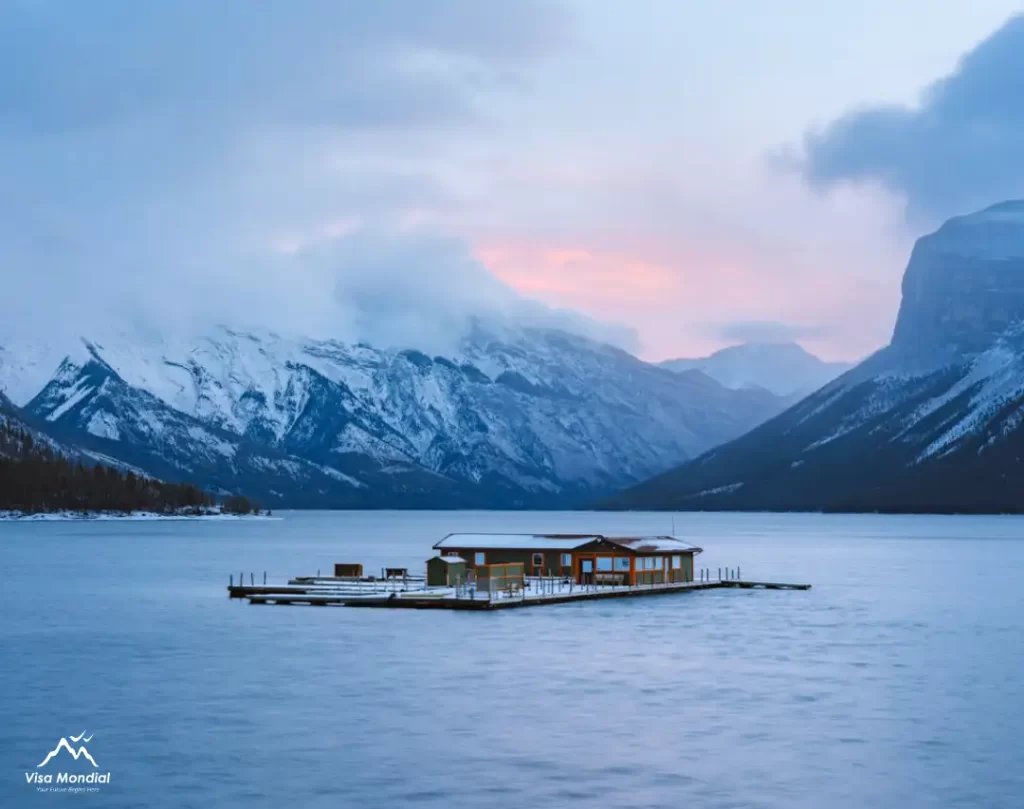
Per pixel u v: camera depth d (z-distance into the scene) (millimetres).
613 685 80688
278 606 130375
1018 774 59344
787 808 54281
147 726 68562
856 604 134250
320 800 55406
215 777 58781
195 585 161750
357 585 148125
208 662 89812
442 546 153000
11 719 70188
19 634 106188
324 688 79500
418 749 63562
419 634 105188
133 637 103812
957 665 88938
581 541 150625
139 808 54531
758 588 156875
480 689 79188
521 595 130875
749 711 72438
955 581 172625
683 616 120062
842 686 80438
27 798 55875
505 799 55438
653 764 60875
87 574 184250
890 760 61688
